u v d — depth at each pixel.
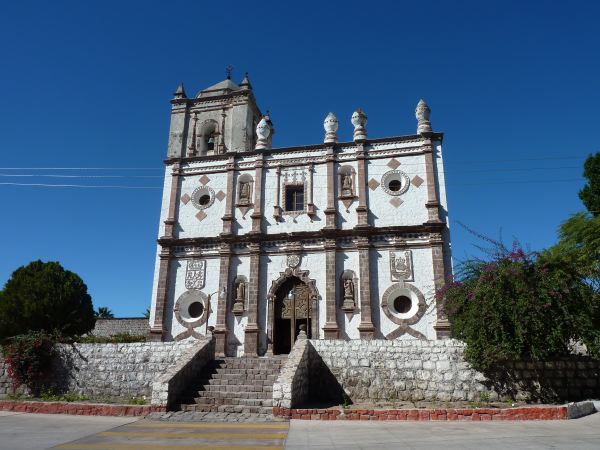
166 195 30.56
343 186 28.17
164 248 28.92
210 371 19.22
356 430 12.29
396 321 24.75
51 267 28.52
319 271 26.62
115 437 11.50
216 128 33.25
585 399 16.91
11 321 26.05
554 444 9.82
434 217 26.05
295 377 15.93
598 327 16.69
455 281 18.97
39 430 12.58
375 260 26.11
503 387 17.45
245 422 13.95
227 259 27.84
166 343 20.58
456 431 11.84
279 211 28.36
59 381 20.95
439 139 27.89
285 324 26.72
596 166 26.34
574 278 17.12
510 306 16.73
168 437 11.48
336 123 29.44
